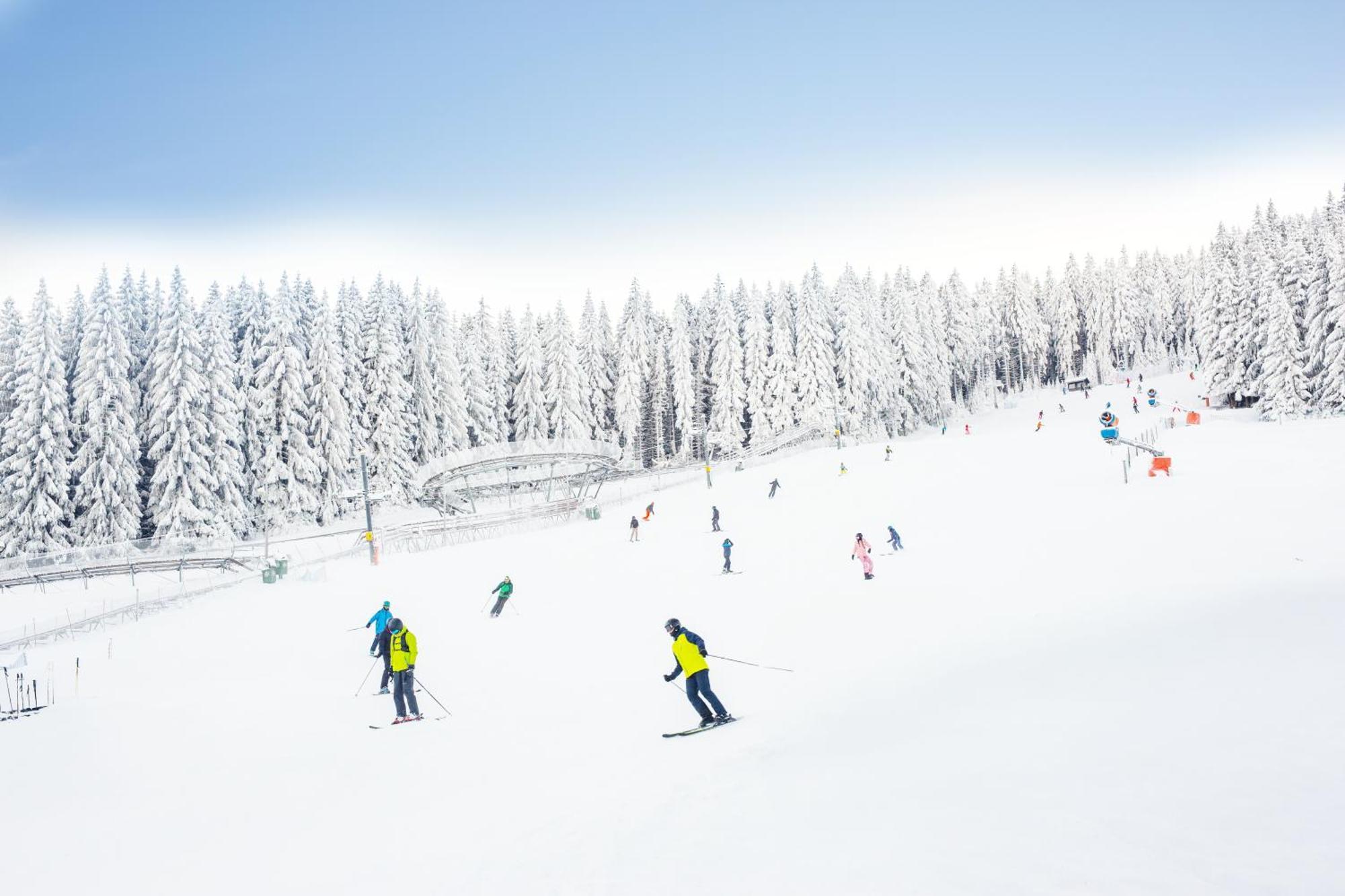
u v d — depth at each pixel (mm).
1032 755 4539
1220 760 3865
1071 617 11531
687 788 5676
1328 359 53438
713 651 13445
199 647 17828
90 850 6285
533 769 7699
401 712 10484
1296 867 2643
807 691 9531
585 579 23828
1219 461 31594
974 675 7922
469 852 5172
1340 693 4695
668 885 3639
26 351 42875
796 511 34438
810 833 3977
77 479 44406
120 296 51844
